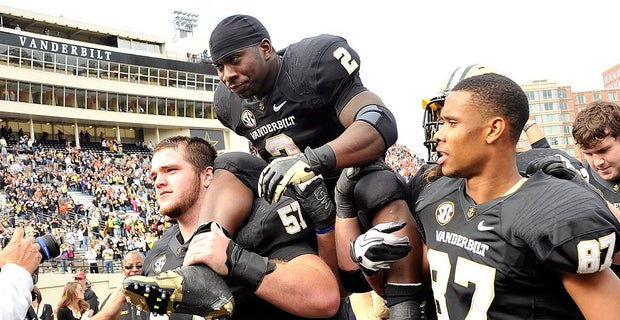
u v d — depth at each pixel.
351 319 4.82
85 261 19.72
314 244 2.34
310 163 1.90
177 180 2.15
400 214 2.14
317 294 1.93
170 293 1.59
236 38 2.25
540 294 1.55
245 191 2.16
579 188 1.55
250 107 2.52
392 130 2.15
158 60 43.06
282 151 2.48
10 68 36.59
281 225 2.12
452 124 1.66
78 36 44.88
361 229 2.28
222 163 2.21
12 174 28.25
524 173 1.90
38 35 38.06
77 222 23.80
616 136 2.65
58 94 38.75
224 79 2.33
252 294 2.05
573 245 1.44
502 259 1.56
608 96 57.53
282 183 1.85
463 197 1.74
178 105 43.97
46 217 23.72
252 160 2.24
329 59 2.30
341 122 2.32
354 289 2.38
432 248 1.79
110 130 42.81
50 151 33.59
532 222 1.51
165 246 2.34
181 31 57.12
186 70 44.22
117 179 32.16
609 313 1.48
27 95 37.53
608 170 2.72
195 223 2.20
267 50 2.34
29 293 2.59
